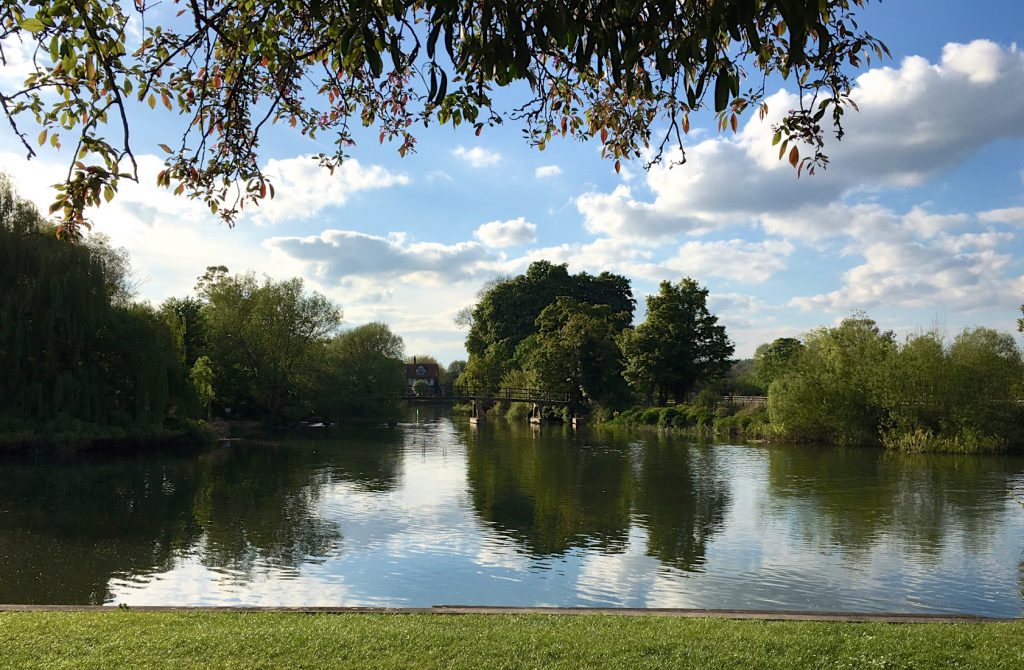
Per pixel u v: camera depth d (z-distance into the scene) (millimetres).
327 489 23297
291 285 50156
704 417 49125
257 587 12469
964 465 29672
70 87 4738
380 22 4020
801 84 4824
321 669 5691
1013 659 5961
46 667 5652
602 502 21000
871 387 38031
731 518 18547
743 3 3379
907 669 5754
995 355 35844
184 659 5883
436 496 22031
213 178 5637
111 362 33125
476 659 5934
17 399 29219
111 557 14445
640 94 5391
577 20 3775
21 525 17469
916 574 13336
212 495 21984
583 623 7305
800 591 12297
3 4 4328
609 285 86188
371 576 13117
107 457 31000
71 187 4348
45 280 29406
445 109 5695
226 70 5691
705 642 6453
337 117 6309
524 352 76375
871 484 24391
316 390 51406
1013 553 14898
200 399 37531
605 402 60688
